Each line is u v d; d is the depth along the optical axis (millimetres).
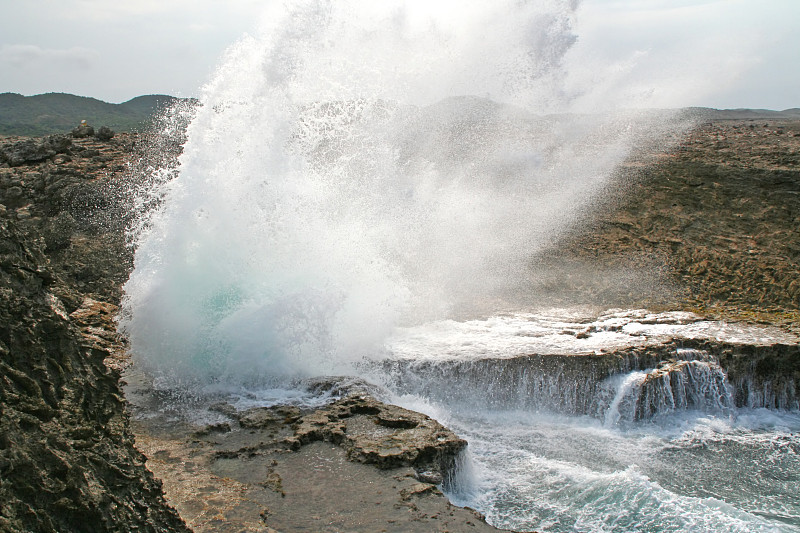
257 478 7852
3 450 4172
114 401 5938
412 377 10930
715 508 7941
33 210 17594
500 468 9078
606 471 9203
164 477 7699
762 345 11430
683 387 11023
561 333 12195
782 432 10609
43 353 5270
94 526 4480
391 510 7219
